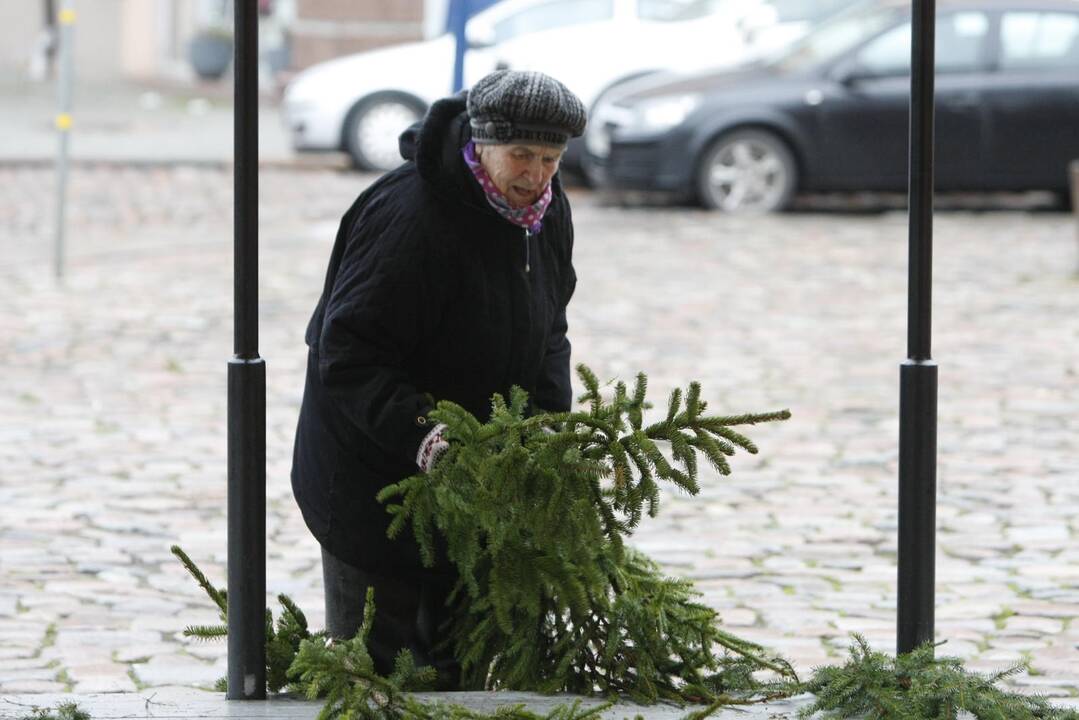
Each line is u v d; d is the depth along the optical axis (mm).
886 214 24375
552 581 5707
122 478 11211
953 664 5977
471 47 26562
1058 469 11500
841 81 23891
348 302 5605
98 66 47875
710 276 19016
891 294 18062
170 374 14203
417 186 5633
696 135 23750
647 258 20156
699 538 10008
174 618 8586
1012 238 21969
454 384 5781
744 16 26422
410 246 5570
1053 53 24078
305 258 19953
